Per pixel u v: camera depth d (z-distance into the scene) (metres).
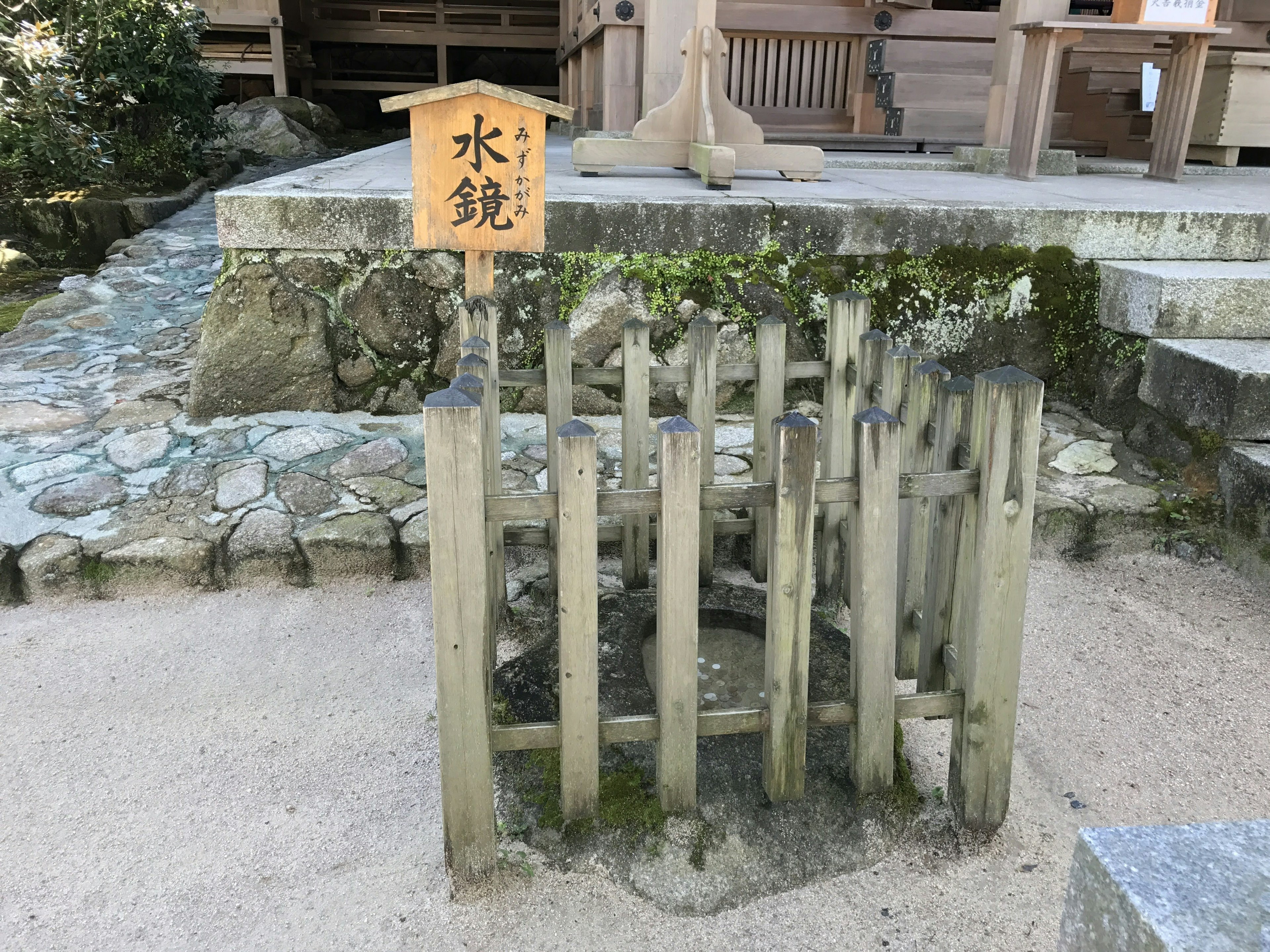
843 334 3.00
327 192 4.26
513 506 1.90
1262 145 7.17
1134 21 5.86
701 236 4.36
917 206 4.43
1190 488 3.75
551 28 14.10
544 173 3.08
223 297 4.28
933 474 2.03
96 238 8.13
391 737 2.60
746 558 3.58
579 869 2.12
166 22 8.95
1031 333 4.55
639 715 2.46
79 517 3.48
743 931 1.98
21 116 8.16
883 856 2.18
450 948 1.94
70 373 4.94
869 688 2.15
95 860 2.15
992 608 2.06
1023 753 2.56
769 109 8.19
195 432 4.21
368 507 3.57
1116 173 6.95
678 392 4.56
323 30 13.66
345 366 4.43
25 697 2.74
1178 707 2.76
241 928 1.99
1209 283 3.97
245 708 2.71
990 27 7.88
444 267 4.34
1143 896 1.11
